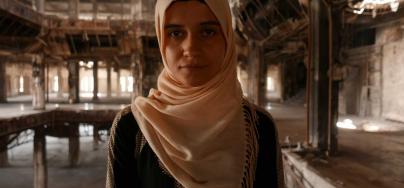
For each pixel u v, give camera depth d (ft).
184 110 3.89
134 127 4.30
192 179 3.89
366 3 25.91
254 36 43.06
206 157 3.85
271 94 113.60
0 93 73.10
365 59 46.52
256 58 44.06
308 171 18.31
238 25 42.78
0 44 44.70
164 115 3.99
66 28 51.03
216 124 3.86
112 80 132.67
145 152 4.17
